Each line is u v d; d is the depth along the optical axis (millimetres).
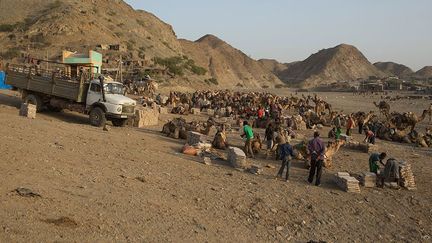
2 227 6148
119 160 12969
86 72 23969
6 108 23344
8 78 24500
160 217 8398
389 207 11898
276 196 11617
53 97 22891
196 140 18469
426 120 43250
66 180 9383
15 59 84312
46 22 106062
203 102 41219
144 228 7605
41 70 24094
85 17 112812
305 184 13570
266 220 9789
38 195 7684
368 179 13797
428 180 15539
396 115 35875
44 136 14125
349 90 159625
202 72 138500
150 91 50875
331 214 10805
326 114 43781
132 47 114938
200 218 8977
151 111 25266
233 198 10852
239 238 8328
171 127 21375
